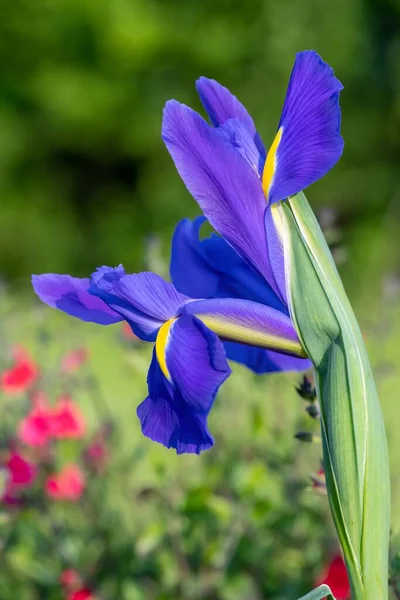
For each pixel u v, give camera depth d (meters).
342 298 0.58
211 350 0.56
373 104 4.78
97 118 4.55
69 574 0.85
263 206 0.58
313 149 0.57
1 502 0.86
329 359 0.57
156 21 4.54
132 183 4.76
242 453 0.86
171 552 0.83
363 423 0.57
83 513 0.88
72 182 4.70
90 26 4.47
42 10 4.44
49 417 0.86
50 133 4.58
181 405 0.57
